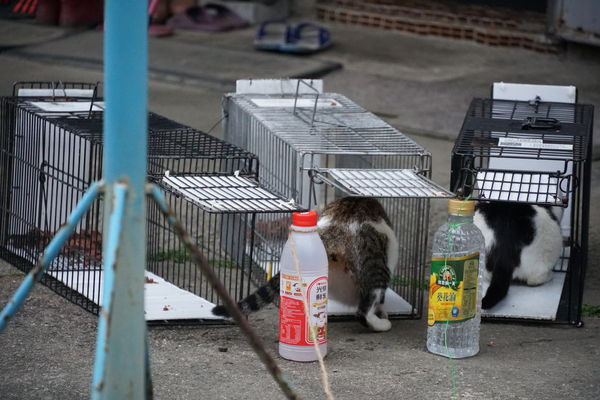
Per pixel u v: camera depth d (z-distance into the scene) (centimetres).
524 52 1694
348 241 655
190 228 850
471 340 614
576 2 1602
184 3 1859
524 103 810
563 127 736
